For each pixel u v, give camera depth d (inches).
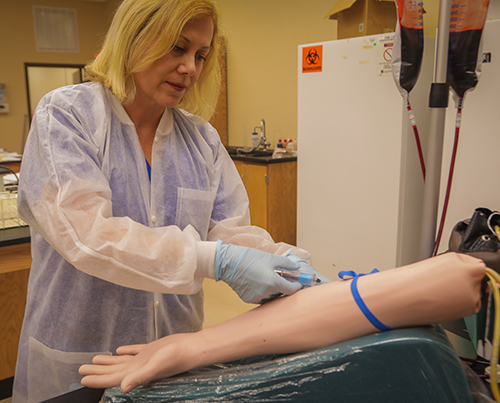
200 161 41.3
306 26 146.5
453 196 78.1
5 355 73.2
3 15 238.4
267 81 164.9
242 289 27.7
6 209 71.6
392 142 89.8
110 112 36.1
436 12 111.4
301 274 28.7
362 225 97.7
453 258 22.2
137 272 26.8
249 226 41.4
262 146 166.7
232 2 174.4
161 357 25.1
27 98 251.4
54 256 36.6
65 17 255.8
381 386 19.7
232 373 23.8
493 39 69.1
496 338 20.9
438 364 18.9
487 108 71.7
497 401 20.8
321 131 101.7
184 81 34.2
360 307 23.2
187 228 30.0
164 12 31.0
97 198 29.5
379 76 89.4
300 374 20.9
